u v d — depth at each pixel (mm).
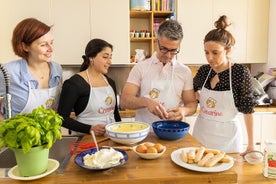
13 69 1425
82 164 870
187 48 2734
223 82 1623
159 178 824
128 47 2643
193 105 1574
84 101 1501
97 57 1557
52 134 831
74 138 1303
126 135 1085
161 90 1581
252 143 1662
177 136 1179
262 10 2818
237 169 1309
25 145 765
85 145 1116
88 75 1568
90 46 1584
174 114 1396
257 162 1374
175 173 860
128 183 812
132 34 2771
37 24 1389
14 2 2432
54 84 1589
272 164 1178
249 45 2836
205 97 1697
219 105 1636
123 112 2438
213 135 1652
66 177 834
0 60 2465
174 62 1587
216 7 2732
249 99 1572
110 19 2582
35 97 1475
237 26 2787
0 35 2439
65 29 2527
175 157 969
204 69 1762
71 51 2559
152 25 2793
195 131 1761
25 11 2453
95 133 1276
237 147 1647
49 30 1433
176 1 2703
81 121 1525
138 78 1607
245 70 1585
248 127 1653
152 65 1593
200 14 2717
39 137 787
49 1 2477
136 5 2664
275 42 2754
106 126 1219
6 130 776
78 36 2553
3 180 825
